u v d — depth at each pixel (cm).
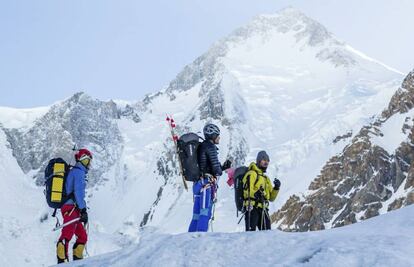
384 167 11600
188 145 1042
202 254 743
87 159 1073
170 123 1078
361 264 612
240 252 736
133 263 777
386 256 611
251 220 1082
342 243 685
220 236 802
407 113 12962
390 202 10569
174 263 736
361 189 11381
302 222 11831
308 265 636
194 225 1049
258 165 1121
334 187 12081
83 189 1049
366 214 10756
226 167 1152
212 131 1055
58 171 1062
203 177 1038
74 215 1056
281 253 709
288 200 12838
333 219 11375
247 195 1095
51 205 1057
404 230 745
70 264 862
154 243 829
